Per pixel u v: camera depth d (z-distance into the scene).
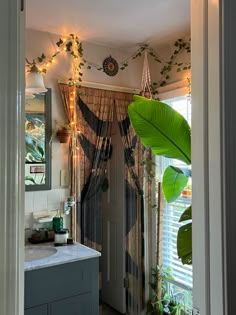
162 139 1.74
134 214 2.93
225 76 0.91
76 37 2.64
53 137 2.59
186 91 2.63
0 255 0.55
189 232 1.55
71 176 2.66
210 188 0.95
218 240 0.92
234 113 0.93
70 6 2.08
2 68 0.56
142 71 3.01
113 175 3.10
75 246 2.38
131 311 2.90
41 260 2.06
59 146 2.62
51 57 2.56
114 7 2.09
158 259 2.87
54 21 2.32
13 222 0.57
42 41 2.52
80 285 2.14
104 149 2.88
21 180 0.66
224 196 0.91
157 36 2.62
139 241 2.94
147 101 1.69
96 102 2.77
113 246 3.11
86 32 2.54
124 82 2.93
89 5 2.06
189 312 2.53
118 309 3.01
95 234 2.83
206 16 0.95
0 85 0.55
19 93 0.59
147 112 1.69
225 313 0.90
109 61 2.85
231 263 0.91
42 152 2.53
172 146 1.74
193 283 1.01
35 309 1.96
